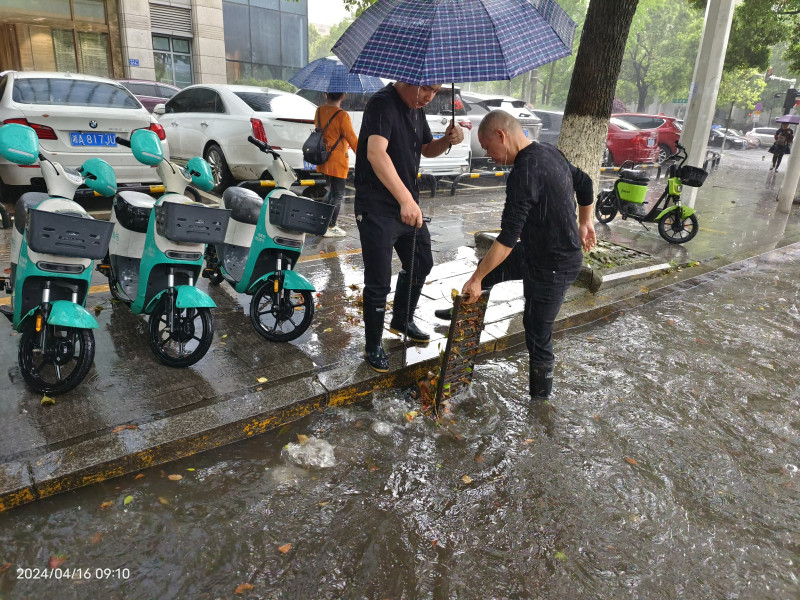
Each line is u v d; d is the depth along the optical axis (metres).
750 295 6.22
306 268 5.94
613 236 8.57
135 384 3.42
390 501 2.79
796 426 3.66
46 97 6.85
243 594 2.22
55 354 3.14
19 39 17.78
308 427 3.35
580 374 4.25
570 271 3.37
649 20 43.72
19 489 2.54
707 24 10.65
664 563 2.49
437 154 3.89
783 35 22.38
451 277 5.90
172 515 2.61
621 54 5.89
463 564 2.43
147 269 3.49
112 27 19.20
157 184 8.08
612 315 5.46
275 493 2.79
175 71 21.08
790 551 2.60
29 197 3.26
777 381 4.25
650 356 4.60
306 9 25.45
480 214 9.38
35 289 3.13
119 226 3.87
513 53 2.89
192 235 3.31
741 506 2.89
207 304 3.37
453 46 2.88
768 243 8.57
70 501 2.64
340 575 2.34
